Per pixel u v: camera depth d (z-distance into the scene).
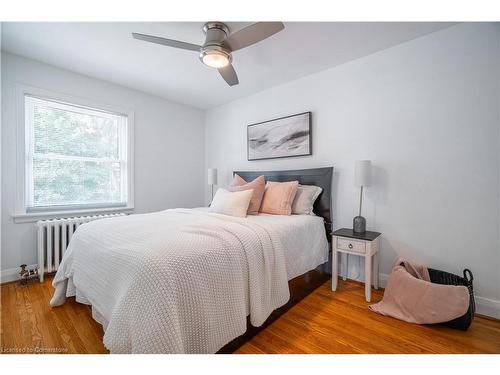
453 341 1.45
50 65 2.54
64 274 1.79
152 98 3.46
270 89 3.19
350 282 2.41
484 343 1.43
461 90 1.86
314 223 2.26
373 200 2.32
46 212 2.56
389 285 1.86
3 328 1.56
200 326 1.09
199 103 3.81
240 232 1.49
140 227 1.63
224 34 1.84
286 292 1.64
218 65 1.92
